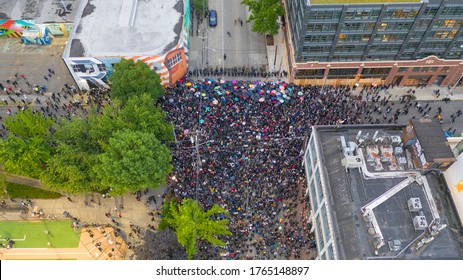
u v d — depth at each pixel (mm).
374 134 69250
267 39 107375
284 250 69625
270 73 99125
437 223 57719
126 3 95000
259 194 74250
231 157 78250
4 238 74000
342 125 70625
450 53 89125
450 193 62469
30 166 73250
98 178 71375
